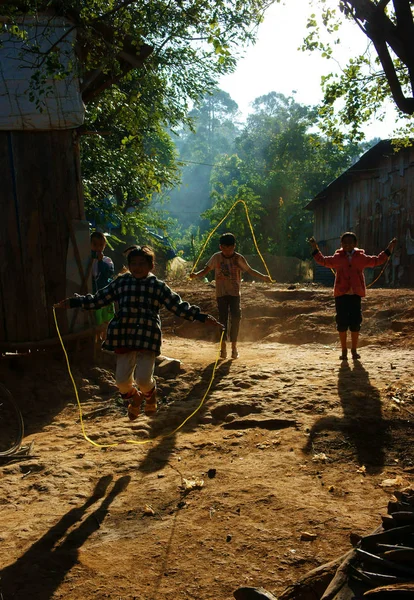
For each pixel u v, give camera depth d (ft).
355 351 26.20
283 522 12.57
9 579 11.21
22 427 20.06
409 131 28.02
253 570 11.02
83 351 26.35
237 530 12.45
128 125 31.14
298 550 11.48
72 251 25.45
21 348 24.71
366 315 34.47
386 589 8.93
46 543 12.51
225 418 20.03
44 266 25.11
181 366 26.21
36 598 10.62
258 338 36.65
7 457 17.93
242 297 42.55
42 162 24.80
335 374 23.57
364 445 16.69
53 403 23.06
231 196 134.31
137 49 24.80
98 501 14.56
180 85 36.65
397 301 35.70
